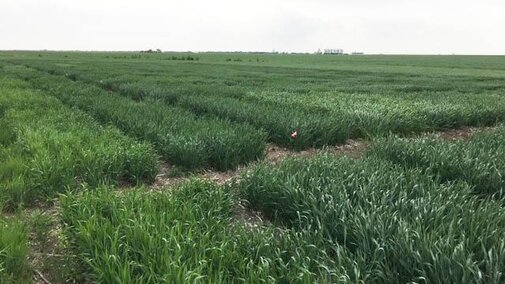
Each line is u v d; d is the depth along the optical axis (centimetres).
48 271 452
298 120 1132
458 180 686
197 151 860
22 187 640
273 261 396
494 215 488
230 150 884
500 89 2780
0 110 1388
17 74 3266
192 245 417
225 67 6075
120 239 436
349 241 462
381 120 1253
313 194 552
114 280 377
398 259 398
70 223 524
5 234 466
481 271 368
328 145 1145
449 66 7906
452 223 431
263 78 3531
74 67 4850
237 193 654
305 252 420
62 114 1234
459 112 1452
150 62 7712
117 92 2200
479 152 811
